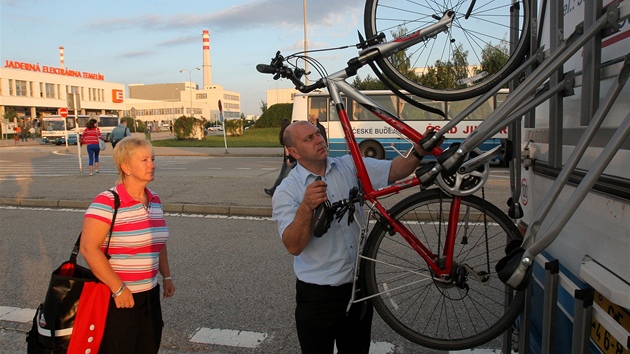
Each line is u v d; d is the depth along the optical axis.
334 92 2.63
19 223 8.37
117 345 2.69
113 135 16.66
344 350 2.85
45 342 2.54
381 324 4.21
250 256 6.27
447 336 2.69
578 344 1.84
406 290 2.66
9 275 5.59
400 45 2.61
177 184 12.08
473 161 2.14
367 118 17.42
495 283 2.58
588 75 1.91
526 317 2.44
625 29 1.67
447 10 2.65
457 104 15.74
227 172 16.47
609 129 1.78
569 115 2.17
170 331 4.14
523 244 1.83
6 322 4.33
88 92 84.19
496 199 9.02
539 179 2.55
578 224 1.99
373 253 2.44
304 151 2.62
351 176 2.74
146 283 2.82
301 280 2.66
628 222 1.58
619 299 1.53
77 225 8.19
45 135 41.03
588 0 1.87
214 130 71.62
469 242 2.49
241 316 4.42
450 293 2.95
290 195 2.64
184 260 6.14
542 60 2.44
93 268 2.62
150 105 114.50
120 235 2.73
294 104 18.86
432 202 2.36
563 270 2.14
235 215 8.98
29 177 14.41
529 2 2.50
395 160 2.71
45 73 74.31
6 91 67.88
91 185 12.16
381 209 2.40
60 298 2.54
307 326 2.67
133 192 2.85
